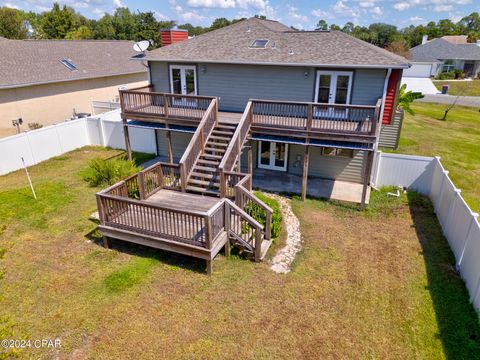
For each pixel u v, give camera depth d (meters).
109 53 28.14
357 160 13.16
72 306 6.84
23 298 7.05
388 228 10.04
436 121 24.50
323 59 11.84
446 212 9.66
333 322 6.53
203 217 7.49
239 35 14.77
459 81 45.84
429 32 81.19
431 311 6.78
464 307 6.84
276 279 7.71
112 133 17.23
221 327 6.38
